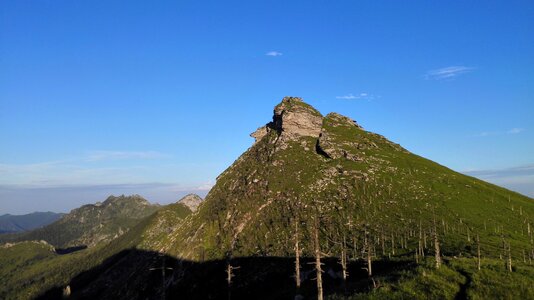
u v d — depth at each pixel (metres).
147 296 163.88
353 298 54.38
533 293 53.09
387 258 110.88
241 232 170.88
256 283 125.62
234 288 129.25
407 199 178.12
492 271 61.94
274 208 178.75
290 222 163.88
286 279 117.62
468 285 56.19
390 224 153.25
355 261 110.50
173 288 153.62
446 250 119.19
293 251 139.50
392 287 56.50
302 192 183.50
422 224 151.50
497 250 120.31
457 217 163.62
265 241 156.75
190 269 160.38
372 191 182.62
